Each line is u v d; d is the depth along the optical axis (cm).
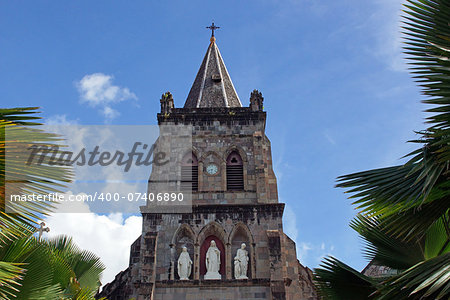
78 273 2455
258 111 4012
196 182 3744
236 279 3222
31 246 1694
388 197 1342
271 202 3572
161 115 3988
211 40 5184
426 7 1298
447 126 1209
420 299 1090
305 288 3431
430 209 1378
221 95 4416
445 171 1264
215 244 3403
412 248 1784
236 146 3881
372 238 1858
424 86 1212
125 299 3262
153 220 3488
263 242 3391
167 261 3347
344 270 1838
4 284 1173
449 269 1119
